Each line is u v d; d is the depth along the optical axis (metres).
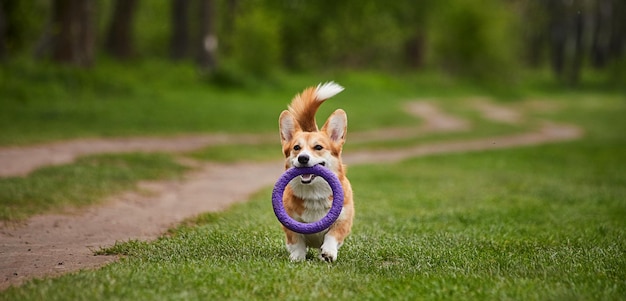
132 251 6.68
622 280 5.61
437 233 8.20
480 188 13.40
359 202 11.28
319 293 4.94
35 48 30.95
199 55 37.66
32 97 23.89
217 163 16.81
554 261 6.37
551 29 68.75
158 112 24.97
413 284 5.32
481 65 54.59
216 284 5.07
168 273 5.37
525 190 12.95
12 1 30.94
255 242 7.16
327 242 6.20
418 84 51.03
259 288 5.01
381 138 25.59
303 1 45.81
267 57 39.47
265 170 16.33
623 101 49.91
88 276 5.25
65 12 28.20
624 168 17.75
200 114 25.83
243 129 23.95
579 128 32.69
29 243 7.37
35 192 10.11
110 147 17.12
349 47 47.66
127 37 38.69
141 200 10.87
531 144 25.73
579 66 62.69
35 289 4.90
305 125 6.97
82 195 10.44
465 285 5.30
